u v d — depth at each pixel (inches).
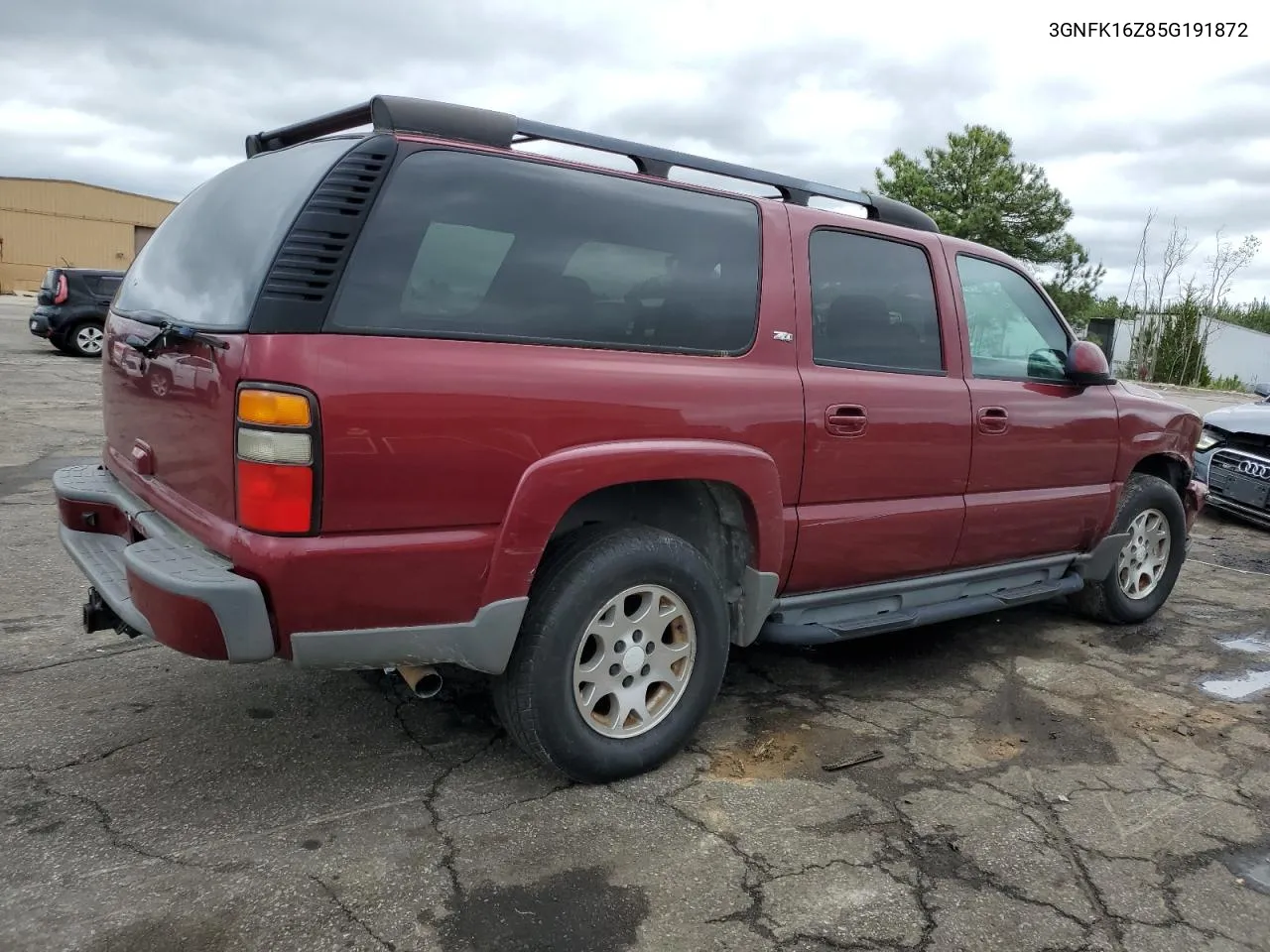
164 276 119.6
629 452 110.1
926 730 139.6
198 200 126.2
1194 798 122.5
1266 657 180.2
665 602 119.6
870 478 137.9
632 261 116.8
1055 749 135.5
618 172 119.1
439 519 99.0
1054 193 1278.3
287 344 90.9
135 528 114.3
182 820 104.7
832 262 139.1
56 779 111.9
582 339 110.9
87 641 154.6
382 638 98.9
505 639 105.2
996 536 158.1
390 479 95.3
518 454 102.9
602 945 87.7
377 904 91.8
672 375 116.0
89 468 138.3
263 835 102.7
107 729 125.0
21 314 1041.5
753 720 140.0
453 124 106.0
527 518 103.3
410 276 99.0
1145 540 194.1
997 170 1251.8
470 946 86.7
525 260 107.8
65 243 1774.1
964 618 195.9
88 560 116.1
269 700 135.7
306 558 92.0
